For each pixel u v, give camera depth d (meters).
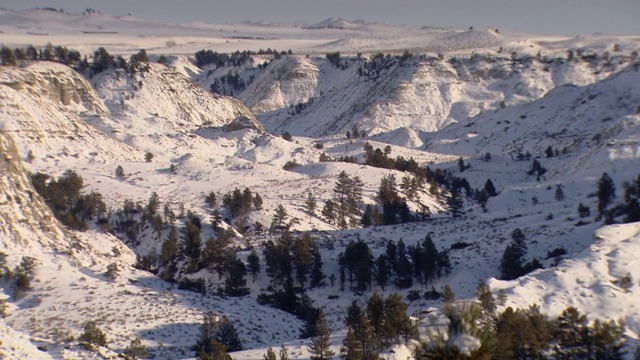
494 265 105.44
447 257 104.81
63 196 145.62
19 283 95.69
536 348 58.56
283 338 87.62
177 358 76.25
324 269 114.44
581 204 124.62
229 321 83.00
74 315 86.88
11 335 56.47
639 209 109.25
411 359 62.75
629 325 72.31
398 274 105.56
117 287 99.88
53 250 109.50
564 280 79.06
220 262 115.81
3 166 117.06
